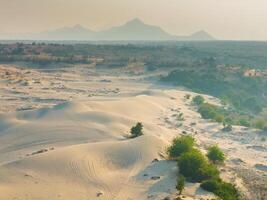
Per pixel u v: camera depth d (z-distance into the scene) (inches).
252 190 1729.8
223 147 2532.0
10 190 1487.5
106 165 1819.6
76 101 3257.9
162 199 1433.3
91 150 1935.3
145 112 3422.7
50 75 6289.4
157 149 1987.0
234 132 2992.1
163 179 1642.5
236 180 1811.0
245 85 5940.0
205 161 1707.7
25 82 5349.4
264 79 6294.3
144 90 4968.0
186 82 5841.5
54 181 1603.1
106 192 1533.0
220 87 5698.8
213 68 6904.5
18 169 1696.6
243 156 2343.8
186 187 1553.9
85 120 2770.7
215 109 3868.1
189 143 1924.2
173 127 2972.4
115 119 2797.7
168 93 4606.3
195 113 3673.7
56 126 2650.1
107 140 2372.0
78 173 1689.2
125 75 6604.3
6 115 2994.6
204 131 2984.7
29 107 3764.8
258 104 5019.7
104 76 6422.2
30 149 2269.9
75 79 6003.9
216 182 1561.3
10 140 2471.7
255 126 3351.4
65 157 1809.8
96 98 4082.2
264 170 2074.3
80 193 1517.0
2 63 7209.6
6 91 4704.7
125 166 1838.1
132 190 1549.0
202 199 1437.0
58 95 4557.1
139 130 2454.5
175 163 1823.3
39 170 1690.5
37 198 1441.9
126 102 3543.3
